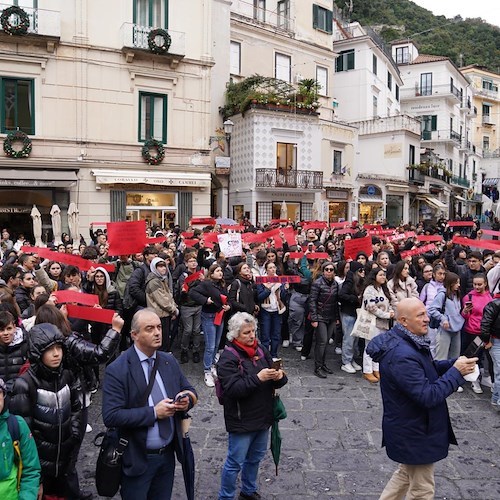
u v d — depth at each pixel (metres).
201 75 23.45
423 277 9.22
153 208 22.88
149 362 3.64
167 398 3.53
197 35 23.30
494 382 6.96
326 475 5.13
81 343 4.09
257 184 26.81
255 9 31.22
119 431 3.47
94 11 21.02
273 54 31.27
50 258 7.68
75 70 20.77
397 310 3.90
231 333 4.37
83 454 5.57
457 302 7.82
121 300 8.17
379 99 40.72
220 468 5.29
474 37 86.62
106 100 21.47
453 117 51.47
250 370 4.26
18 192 20.47
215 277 8.05
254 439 4.46
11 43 19.59
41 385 3.82
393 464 5.36
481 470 5.25
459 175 54.38
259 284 8.65
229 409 4.31
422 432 3.70
